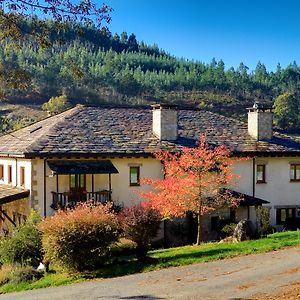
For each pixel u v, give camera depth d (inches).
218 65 6604.3
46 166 1031.6
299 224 1232.2
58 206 954.1
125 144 1105.4
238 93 5954.7
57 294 558.9
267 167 1235.2
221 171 942.4
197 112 1358.3
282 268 597.0
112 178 1085.1
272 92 6181.1
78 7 507.8
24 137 1179.3
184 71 6579.7
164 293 513.3
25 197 1037.8
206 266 642.8
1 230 1214.9
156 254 778.8
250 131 1286.9
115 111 1259.8
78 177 1064.8
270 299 457.4
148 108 1323.8
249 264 633.6
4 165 1228.5
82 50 6230.3
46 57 5196.9
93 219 682.8
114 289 556.4
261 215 1170.0
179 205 863.1
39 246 754.2
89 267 681.0
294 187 1268.5
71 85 5014.8
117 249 813.9
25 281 673.6
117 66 6318.9
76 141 1074.7
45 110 3833.7
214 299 471.5
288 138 1331.2
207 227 1117.1
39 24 529.7
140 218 709.3
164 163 1071.0
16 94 4638.3
